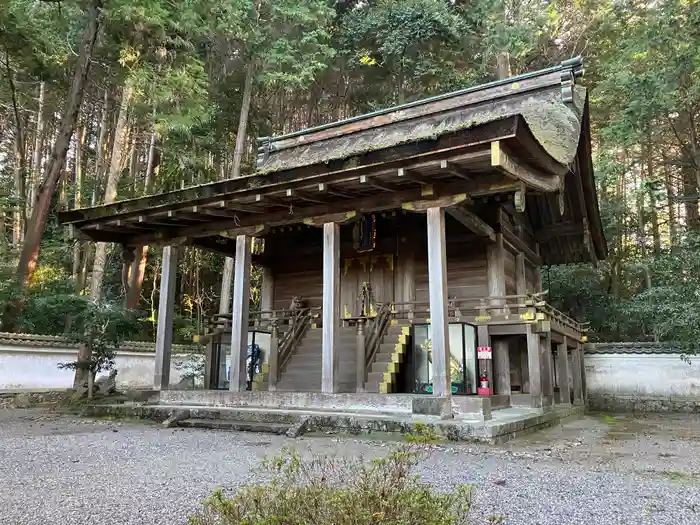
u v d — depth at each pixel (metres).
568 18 20.06
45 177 13.11
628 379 14.52
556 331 11.15
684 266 13.42
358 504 2.37
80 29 14.45
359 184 7.91
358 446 6.19
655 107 14.22
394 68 21.56
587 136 10.71
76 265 18.83
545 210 12.91
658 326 13.73
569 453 6.14
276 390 9.91
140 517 3.24
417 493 2.55
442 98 12.24
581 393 13.71
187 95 14.78
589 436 8.01
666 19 13.49
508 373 10.54
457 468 4.95
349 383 9.58
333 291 8.59
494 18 19.47
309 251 12.73
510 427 7.06
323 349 8.42
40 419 9.27
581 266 19.06
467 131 6.70
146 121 16.28
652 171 19.77
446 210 8.14
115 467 4.93
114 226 10.30
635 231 21.67
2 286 12.18
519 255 12.31
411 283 11.30
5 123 20.47
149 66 14.27
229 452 5.80
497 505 3.59
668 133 17.64
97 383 12.17
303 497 2.52
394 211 10.19
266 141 14.30
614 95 16.80
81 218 10.38
